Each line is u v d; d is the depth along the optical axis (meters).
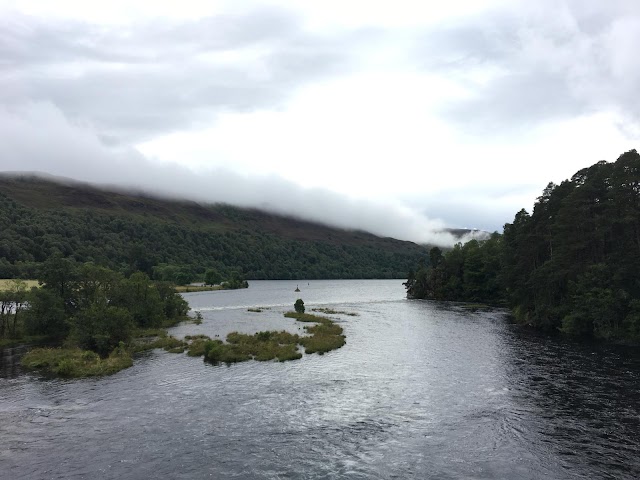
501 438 31.27
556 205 88.88
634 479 25.47
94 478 26.09
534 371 49.16
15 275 170.62
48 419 35.62
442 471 26.70
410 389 43.06
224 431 33.03
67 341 67.12
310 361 55.59
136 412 37.16
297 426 33.91
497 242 159.12
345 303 150.00
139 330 80.00
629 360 54.16
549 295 82.75
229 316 108.38
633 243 69.56
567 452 28.94
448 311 119.31
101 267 86.06
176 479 25.98
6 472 26.81
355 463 27.83
